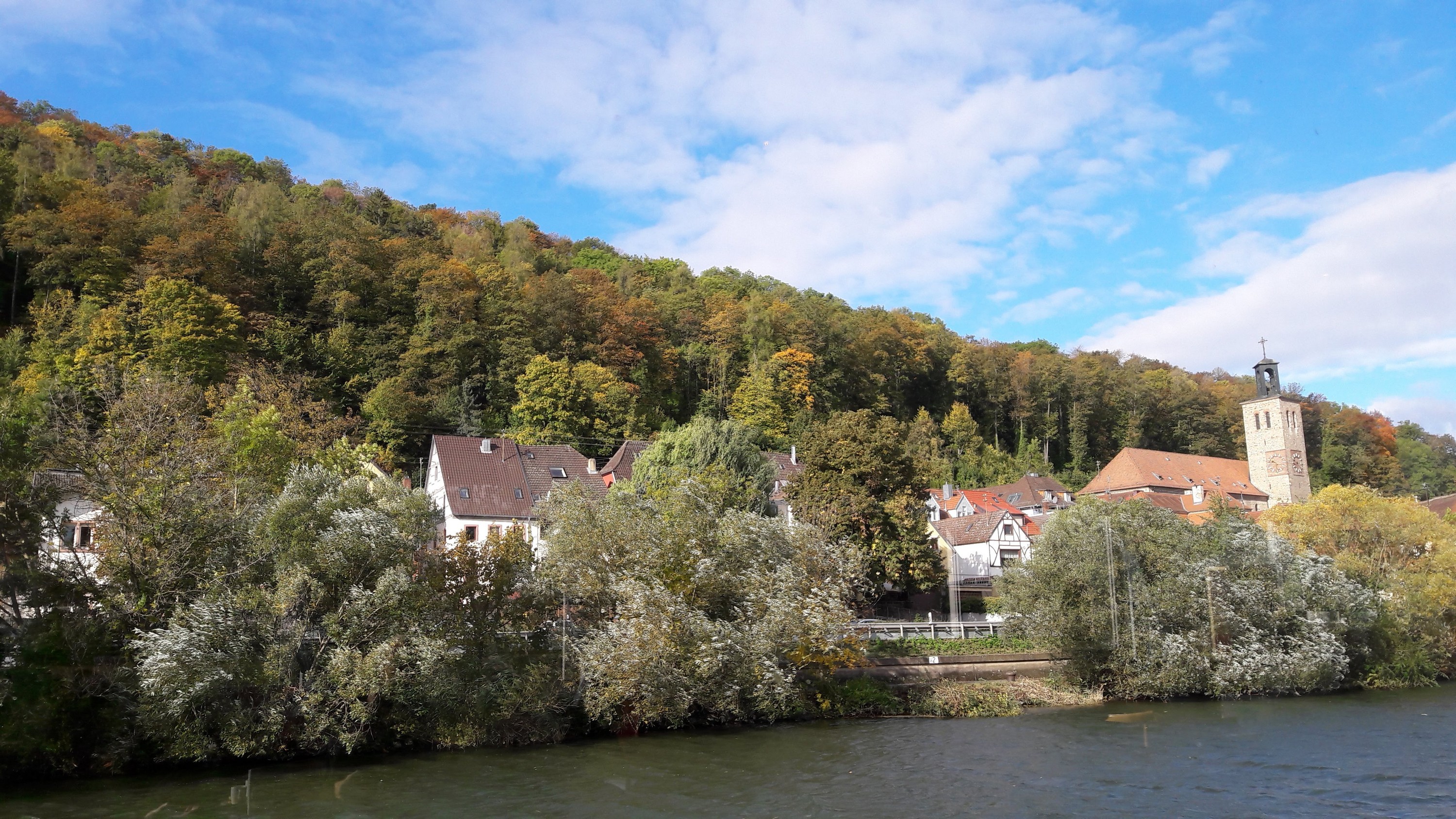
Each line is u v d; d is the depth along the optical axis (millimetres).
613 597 33469
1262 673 40156
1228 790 24484
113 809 22234
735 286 155500
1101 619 39625
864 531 47812
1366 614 44281
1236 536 43594
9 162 82500
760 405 98188
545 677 31406
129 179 101688
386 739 29219
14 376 62656
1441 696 42250
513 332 92188
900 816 22094
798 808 22719
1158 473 105812
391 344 85250
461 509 57656
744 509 45969
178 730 26062
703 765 27500
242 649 26625
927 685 39750
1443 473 143250
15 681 24641
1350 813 22328
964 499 88500
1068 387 132375
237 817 21609
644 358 100375
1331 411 138000
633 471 54188
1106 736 32312
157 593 27906
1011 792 24250
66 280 75062
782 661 35219
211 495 30531
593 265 159875
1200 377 167000
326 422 56625
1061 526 42625
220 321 71375
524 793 24016
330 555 28266
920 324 138875
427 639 28031
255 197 97312
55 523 27719
